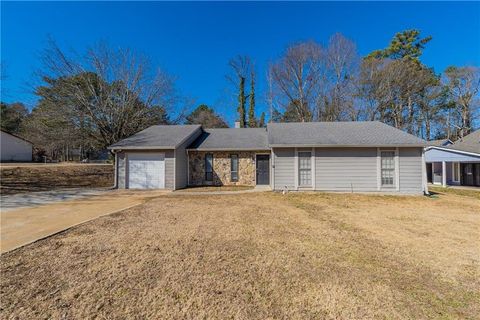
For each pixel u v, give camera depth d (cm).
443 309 272
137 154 1485
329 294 302
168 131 1738
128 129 1966
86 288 314
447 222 671
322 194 1216
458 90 2952
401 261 402
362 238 524
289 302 285
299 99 2722
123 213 764
